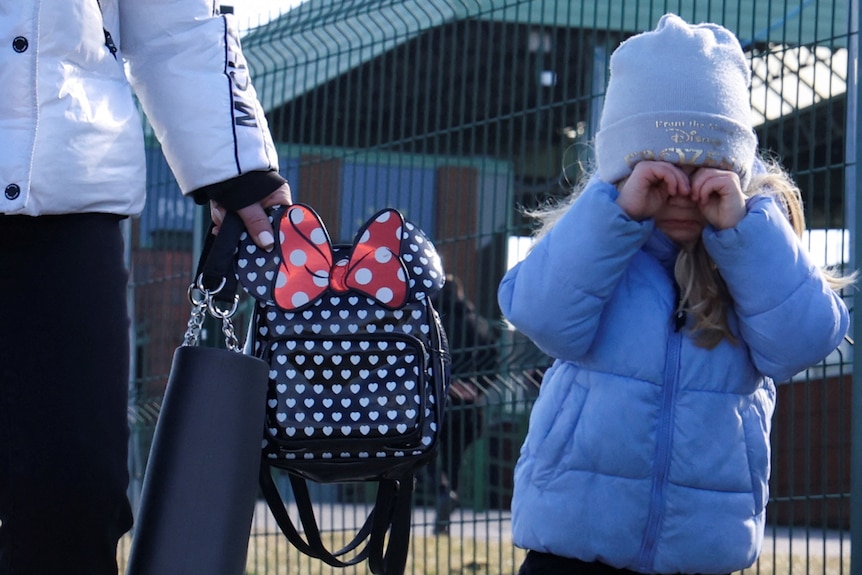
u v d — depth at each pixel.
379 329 2.68
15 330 2.55
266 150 2.78
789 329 2.65
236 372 2.55
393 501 2.79
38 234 2.58
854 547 4.05
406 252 2.71
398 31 5.56
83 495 2.53
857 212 4.10
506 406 5.43
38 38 2.54
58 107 2.56
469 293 5.66
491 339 5.29
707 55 2.71
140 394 6.45
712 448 2.67
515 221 5.41
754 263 2.63
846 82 4.39
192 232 6.47
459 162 5.34
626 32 5.46
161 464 2.53
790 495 4.40
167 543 2.50
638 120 2.69
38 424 2.53
